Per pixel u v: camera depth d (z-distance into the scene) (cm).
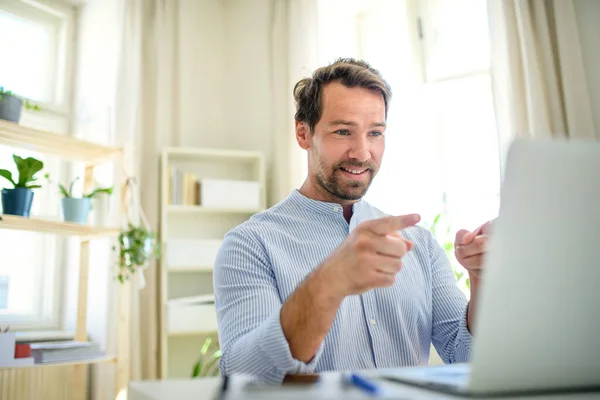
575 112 209
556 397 41
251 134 303
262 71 305
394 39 287
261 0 312
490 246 39
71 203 207
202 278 280
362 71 112
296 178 277
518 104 217
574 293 40
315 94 114
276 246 103
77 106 275
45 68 272
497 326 39
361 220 115
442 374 51
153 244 240
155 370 249
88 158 232
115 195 239
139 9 272
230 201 268
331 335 95
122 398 204
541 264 40
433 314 111
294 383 48
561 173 40
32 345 193
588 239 40
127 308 212
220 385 48
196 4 309
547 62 215
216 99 307
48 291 257
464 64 263
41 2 268
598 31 216
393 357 99
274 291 93
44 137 201
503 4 224
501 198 40
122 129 255
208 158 286
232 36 317
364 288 64
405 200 263
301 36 289
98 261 249
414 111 269
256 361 67
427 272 112
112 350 236
